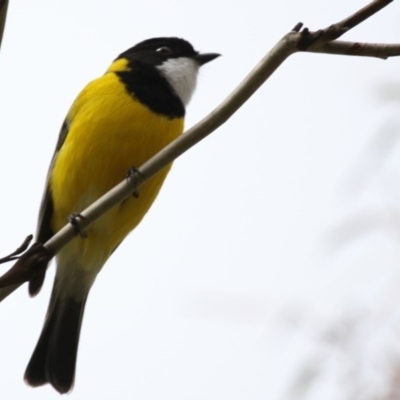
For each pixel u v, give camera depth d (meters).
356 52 5.37
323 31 5.33
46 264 4.84
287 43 5.46
